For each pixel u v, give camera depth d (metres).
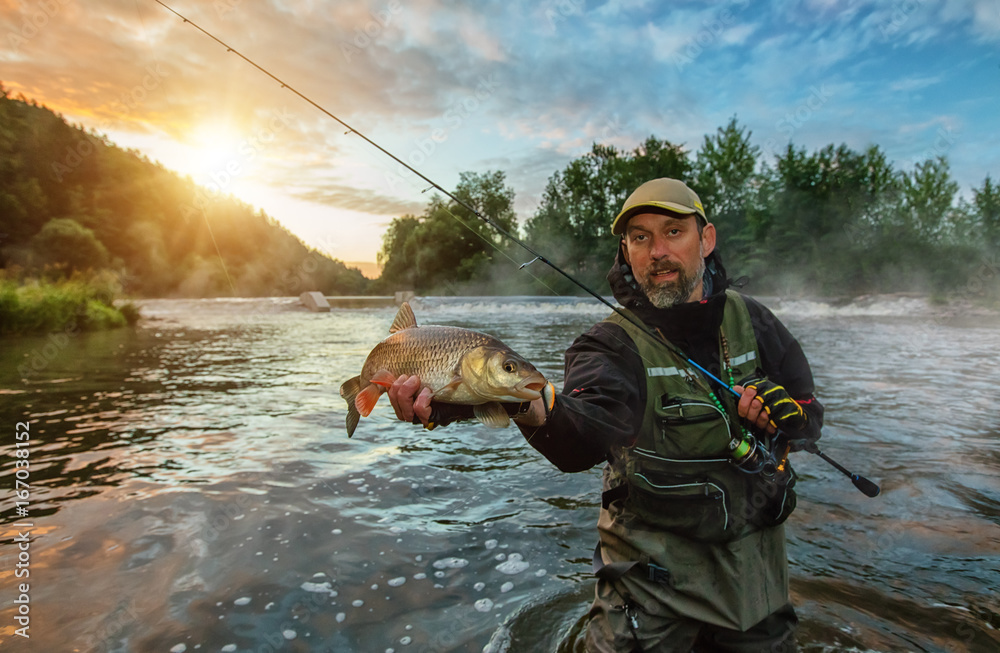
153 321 21.42
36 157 75.50
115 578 2.47
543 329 15.20
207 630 2.11
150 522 3.05
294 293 72.44
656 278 1.98
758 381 1.85
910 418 5.16
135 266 75.31
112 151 88.94
